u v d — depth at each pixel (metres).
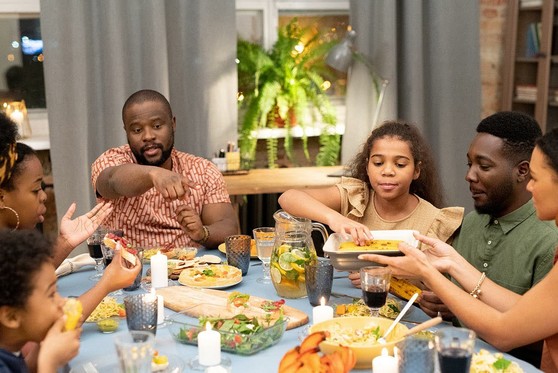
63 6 3.55
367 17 4.11
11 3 3.82
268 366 1.59
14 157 1.94
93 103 3.71
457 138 4.29
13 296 1.41
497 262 2.13
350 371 1.55
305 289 2.07
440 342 1.38
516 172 2.06
